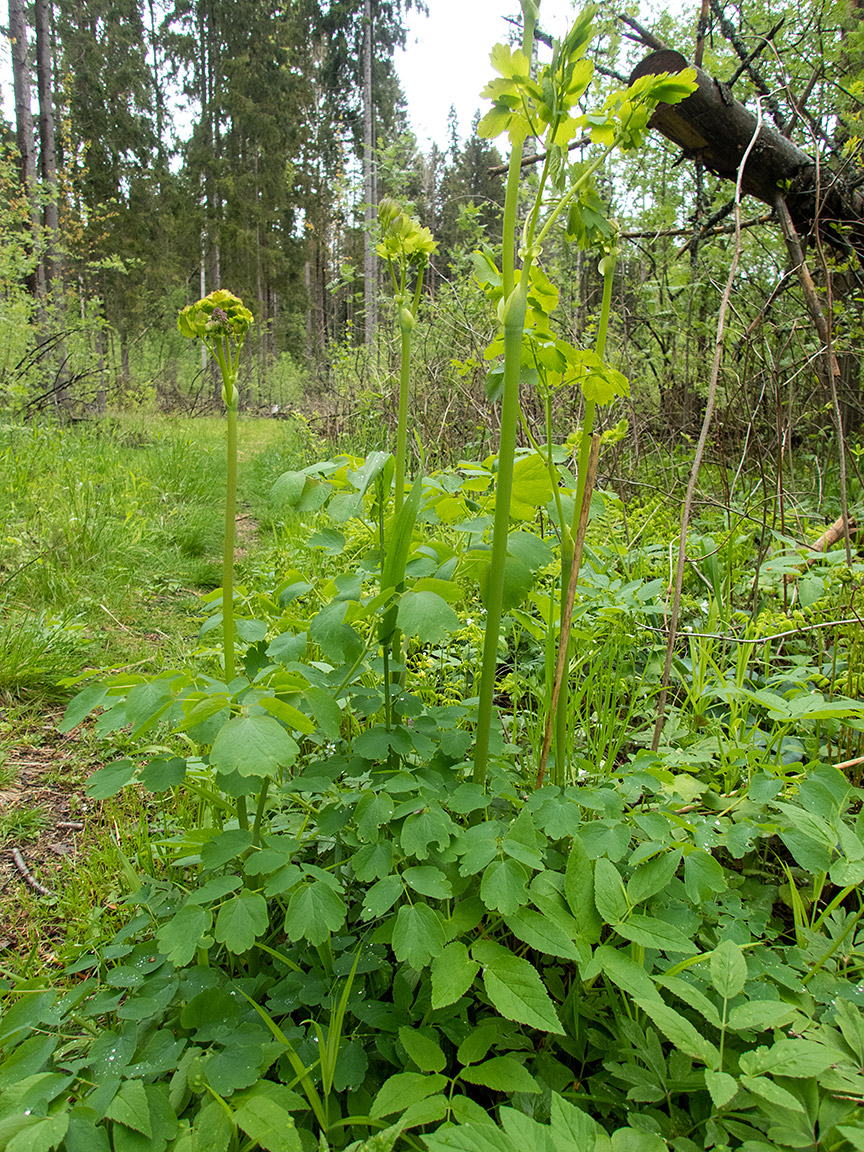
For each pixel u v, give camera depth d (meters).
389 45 23.73
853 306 3.66
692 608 2.56
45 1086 0.90
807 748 1.79
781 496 2.51
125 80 24.45
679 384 4.71
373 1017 1.14
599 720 1.92
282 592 1.54
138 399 13.52
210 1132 0.88
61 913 1.57
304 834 1.50
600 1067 1.16
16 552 3.81
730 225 4.26
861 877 1.13
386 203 1.41
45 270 10.90
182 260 26.73
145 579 4.00
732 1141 1.00
